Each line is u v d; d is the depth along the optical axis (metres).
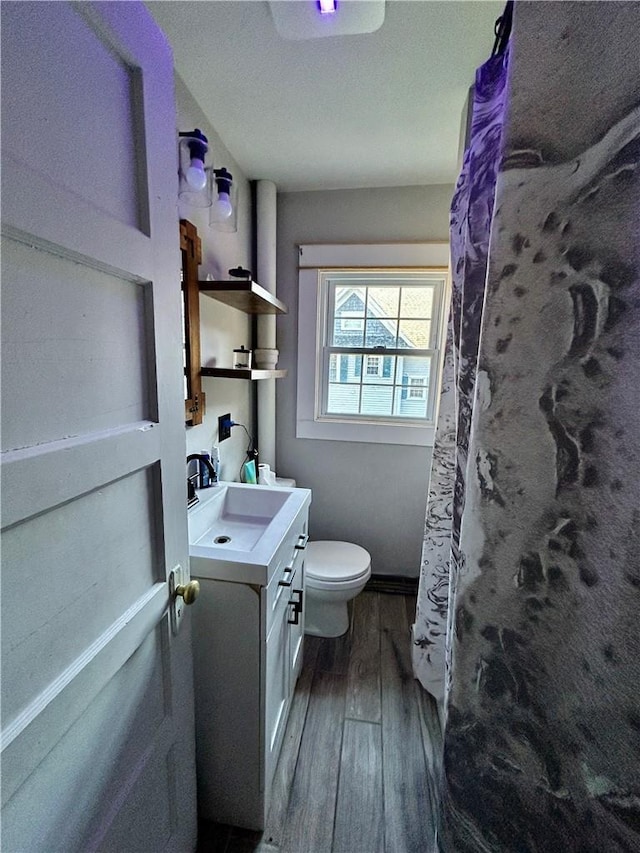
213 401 1.67
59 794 0.51
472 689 0.69
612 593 0.49
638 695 0.47
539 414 0.57
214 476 1.57
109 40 0.53
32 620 0.45
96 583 0.56
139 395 0.66
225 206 1.31
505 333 0.60
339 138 1.57
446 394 1.36
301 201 2.06
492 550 0.64
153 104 0.63
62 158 0.46
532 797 0.62
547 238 0.54
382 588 2.27
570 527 0.55
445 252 1.96
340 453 2.26
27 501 0.43
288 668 1.31
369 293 2.16
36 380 0.45
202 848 1.03
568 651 0.56
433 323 2.12
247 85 1.26
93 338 0.54
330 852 1.03
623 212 0.47
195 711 1.02
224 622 0.97
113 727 0.62
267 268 2.01
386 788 1.18
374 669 1.65
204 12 0.99
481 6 0.97
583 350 0.52
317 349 2.18
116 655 0.60
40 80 0.43
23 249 0.43
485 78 0.92
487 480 0.64
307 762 1.25
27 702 0.45
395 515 2.28
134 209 0.62
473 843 0.70
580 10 0.48
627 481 0.47
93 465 0.53
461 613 0.69
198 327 1.45
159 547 0.73
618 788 0.49
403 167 1.80
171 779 0.82
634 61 0.45
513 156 0.56
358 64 1.17
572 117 0.51
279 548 1.07
